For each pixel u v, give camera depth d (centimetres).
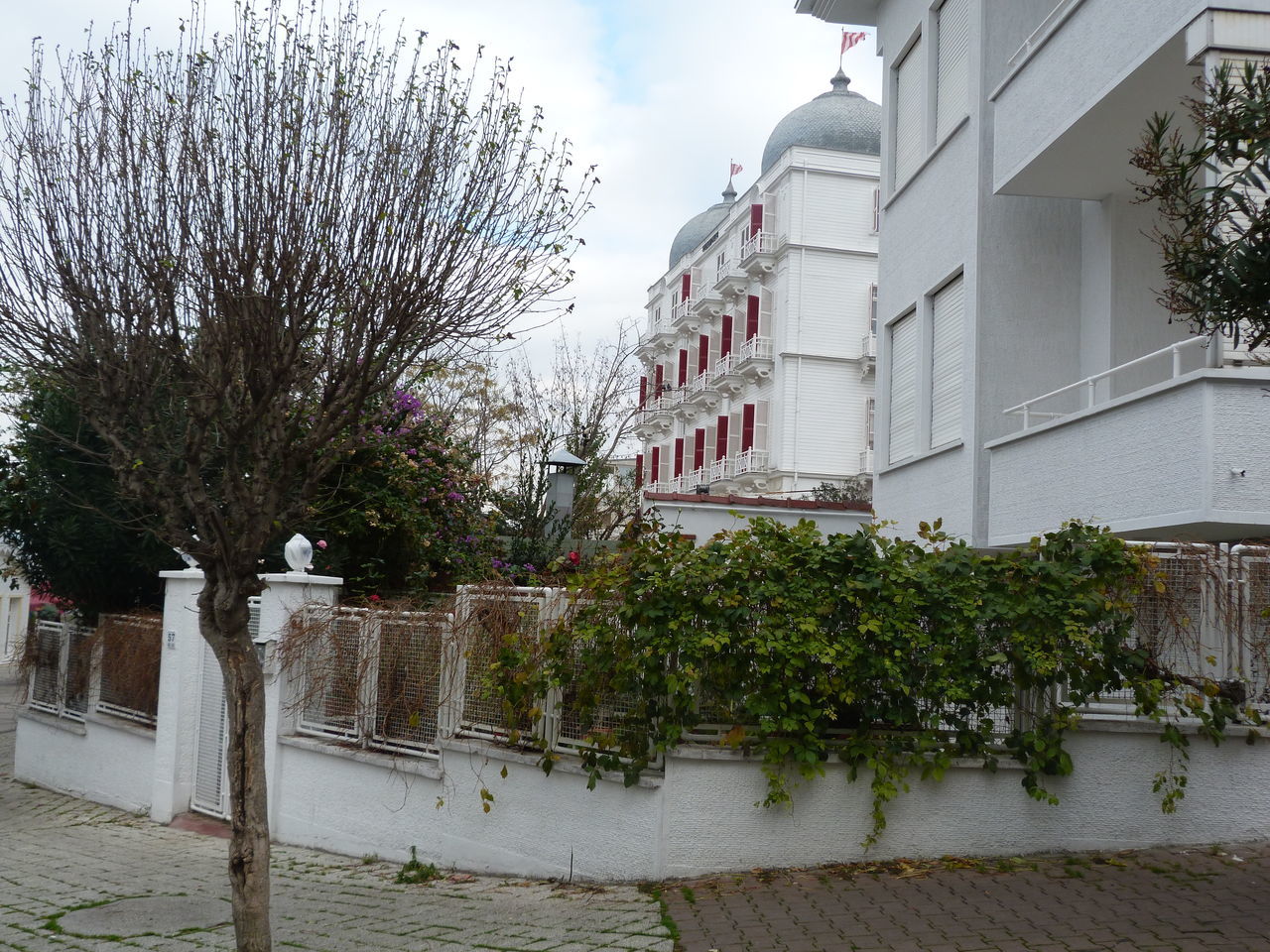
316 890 822
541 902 736
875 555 771
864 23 1560
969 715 773
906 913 646
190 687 1158
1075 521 776
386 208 643
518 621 840
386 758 927
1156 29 809
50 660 1449
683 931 638
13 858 991
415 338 648
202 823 1109
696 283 4856
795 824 758
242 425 602
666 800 752
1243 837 769
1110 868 723
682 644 741
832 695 759
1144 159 538
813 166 3947
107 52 689
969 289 1155
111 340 615
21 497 1305
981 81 1152
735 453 4272
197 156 637
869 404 3959
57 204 640
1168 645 761
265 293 598
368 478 1406
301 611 1018
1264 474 737
